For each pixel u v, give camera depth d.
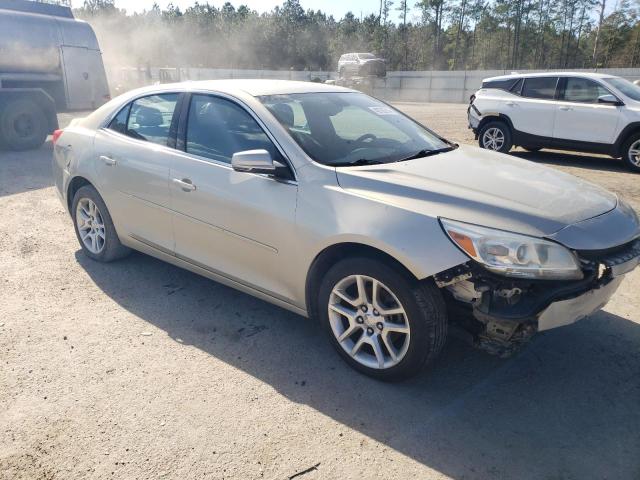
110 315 3.83
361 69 34.31
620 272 2.76
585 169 9.50
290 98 3.76
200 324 3.73
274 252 3.31
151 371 3.16
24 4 10.78
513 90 10.63
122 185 4.21
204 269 3.84
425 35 64.00
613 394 2.99
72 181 4.74
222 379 3.09
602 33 56.09
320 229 3.03
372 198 2.93
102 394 2.93
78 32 11.44
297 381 3.09
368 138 3.68
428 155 3.67
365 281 2.99
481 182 3.10
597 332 3.67
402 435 2.65
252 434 2.64
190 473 2.38
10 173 8.55
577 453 2.54
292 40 67.12
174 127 3.92
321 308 3.21
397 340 3.08
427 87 41.00
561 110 9.85
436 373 3.18
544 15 59.09
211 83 3.95
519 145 10.61
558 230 2.70
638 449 2.57
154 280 4.44
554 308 2.64
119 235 4.48
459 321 2.97
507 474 2.41
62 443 2.56
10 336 3.51
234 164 3.15
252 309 3.96
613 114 9.23
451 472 2.42
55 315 3.82
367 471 2.42
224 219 3.51
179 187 3.75
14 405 2.82
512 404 2.90
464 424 2.74
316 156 3.27
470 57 62.84
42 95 10.74
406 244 2.73
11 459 2.45
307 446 2.57
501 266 2.62
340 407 2.86
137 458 2.47
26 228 5.75
